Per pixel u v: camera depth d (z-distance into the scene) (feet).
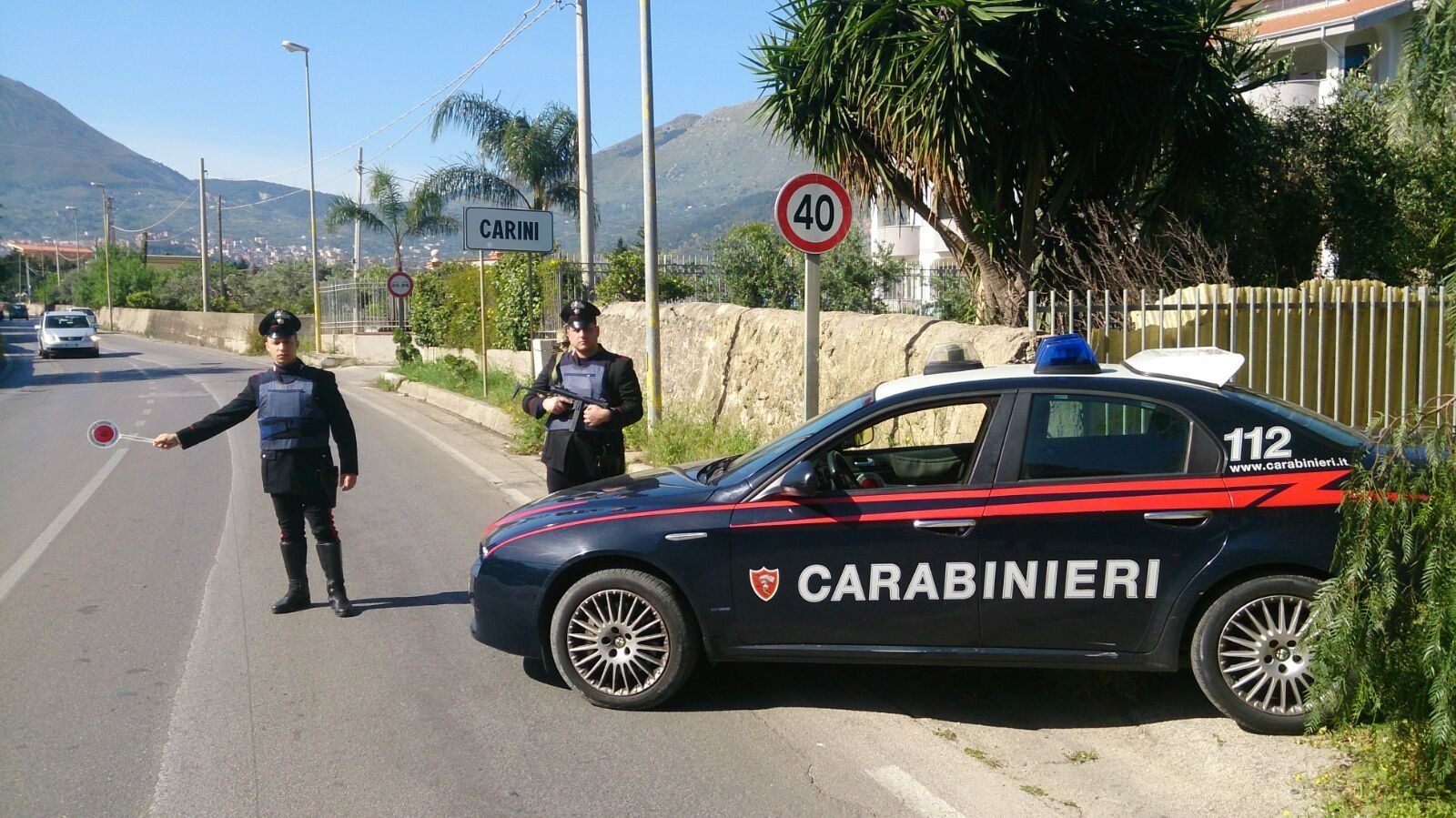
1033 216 36.14
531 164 82.12
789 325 35.76
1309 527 14.70
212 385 84.64
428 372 75.25
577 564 16.70
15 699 17.26
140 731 15.97
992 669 18.25
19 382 95.40
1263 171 39.63
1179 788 13.80
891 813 13.25
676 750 15.21
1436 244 36.45
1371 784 12.96
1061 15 32.78
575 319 21.99
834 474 16.56
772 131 39.04
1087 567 15.17
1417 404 25.34
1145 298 25.98
